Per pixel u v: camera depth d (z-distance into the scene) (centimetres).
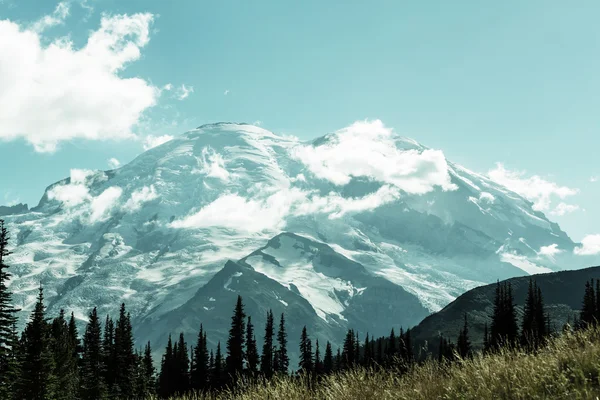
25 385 5869
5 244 6009
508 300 8300
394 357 1000
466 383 823
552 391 757
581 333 994
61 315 11225
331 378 974
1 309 5819
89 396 7625
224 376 8575
